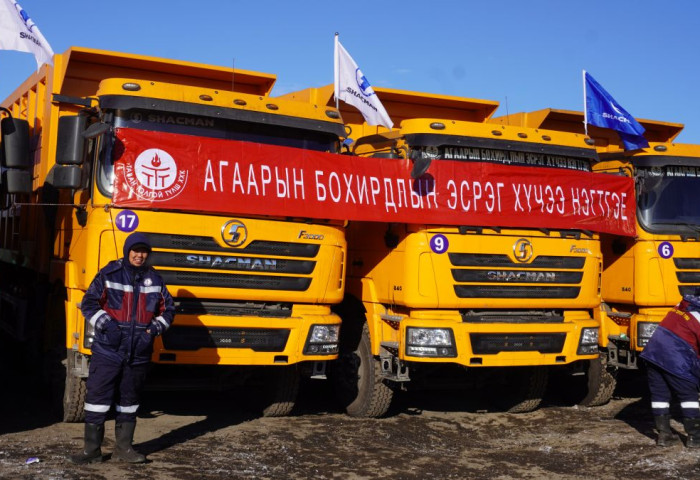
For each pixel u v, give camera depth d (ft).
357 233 32.14
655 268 33.65
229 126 27.27
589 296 31.76
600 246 35.06
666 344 26.63
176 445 25.07
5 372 37.96
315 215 27.68
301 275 27.48
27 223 34.86
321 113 29.17
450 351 28.73
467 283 29.35
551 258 30.99
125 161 25.04
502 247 30.04
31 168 31.78
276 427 28.73
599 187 32.48
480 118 38.19
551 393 37.65
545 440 28.48
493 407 35.06
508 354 29.71
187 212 25.79
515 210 30.45
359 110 33.06
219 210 26.12
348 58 32.91
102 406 22.17
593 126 40.29
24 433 25.89
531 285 30.48
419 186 29.19
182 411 31.14
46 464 21.76
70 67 30.45
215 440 26.08
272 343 26.86
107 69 31.17
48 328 31.30
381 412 31.07
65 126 25.58
